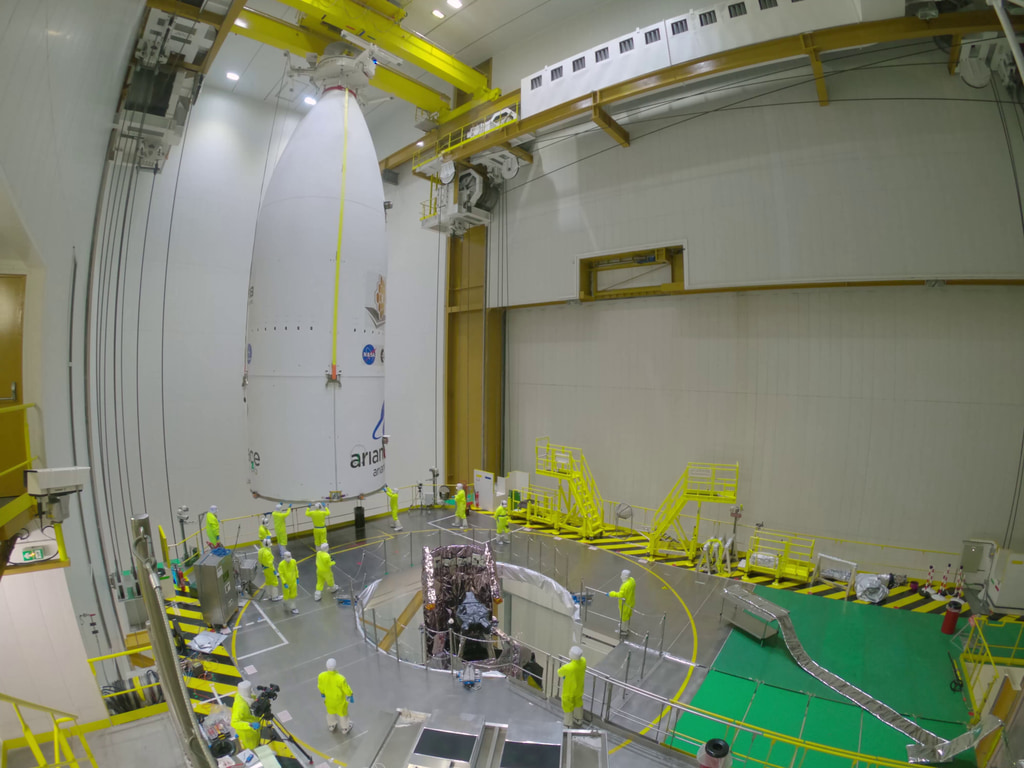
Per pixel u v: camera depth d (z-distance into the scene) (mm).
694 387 17984
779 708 10016
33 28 5566
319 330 13297
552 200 19641
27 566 7746
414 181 25125
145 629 12500
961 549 14273
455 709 9703
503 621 17109
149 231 19531
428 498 21844
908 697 10406
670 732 9242
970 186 12891
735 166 15625
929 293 14391
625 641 12453
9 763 7395
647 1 16656
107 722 8344
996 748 7914
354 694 10203
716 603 14328
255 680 10680
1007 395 13633
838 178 14258
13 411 6430
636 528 19328
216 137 21266
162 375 19781
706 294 17625
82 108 8781
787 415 16375
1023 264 12484
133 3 9273
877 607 13766
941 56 13133
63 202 8500
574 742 5918
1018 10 11281
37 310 7258
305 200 13391
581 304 20500
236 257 21578
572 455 20656
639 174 17422
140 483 19312
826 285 15156
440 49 18453
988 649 11109
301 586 14898
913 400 14641
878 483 15180
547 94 17188
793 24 13109
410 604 15320
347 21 15891
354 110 14641
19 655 8023
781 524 16609
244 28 15188
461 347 23297
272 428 13422
